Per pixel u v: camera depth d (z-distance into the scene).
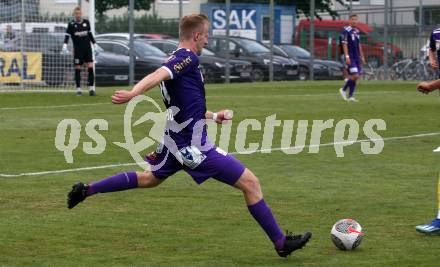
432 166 25.78
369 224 17.91
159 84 14.87
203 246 16.05
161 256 15.29
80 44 53.44
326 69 78.00
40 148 29.25
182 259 15.09
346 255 15.38
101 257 15.20
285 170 25.05
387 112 42.50
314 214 18.91
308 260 15.05
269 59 74.06
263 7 83.38
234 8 82.25
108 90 58.97
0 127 35.31
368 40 81.94
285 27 86.00
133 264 14.73
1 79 57.59
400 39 81.56
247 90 60.25
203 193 21.34
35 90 57.38
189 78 14.64
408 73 78.75
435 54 22.61
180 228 17.52
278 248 15.01
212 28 81.88
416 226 17.41
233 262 14.92
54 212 19.03
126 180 15.25
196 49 14.80
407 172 24.69
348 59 50.50
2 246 15.95
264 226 14.96
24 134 33.03
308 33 87.06
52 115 40.53
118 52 68.56
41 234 16.94
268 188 22.06
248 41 76.62
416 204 19.94
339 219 18.41
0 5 58.00
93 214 18.84
